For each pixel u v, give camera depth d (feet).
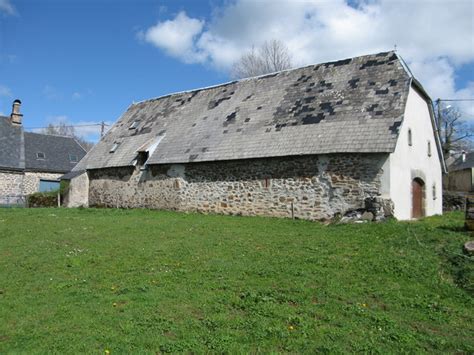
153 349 16.62
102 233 40.70
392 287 23.93
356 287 23.82
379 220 43.19
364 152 44.52
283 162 50.72
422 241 32.35
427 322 19.90
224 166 56.03
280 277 25.32
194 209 58.80
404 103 47.03
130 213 58.85
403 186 47.73
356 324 19.26
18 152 100.07
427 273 25.93
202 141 60.34
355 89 52.49
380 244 32.45
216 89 71.56
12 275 27.20
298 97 57.00
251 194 53.21
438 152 61.98
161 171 63.62
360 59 56.90
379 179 44.29
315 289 23.40
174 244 34.83
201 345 16.88
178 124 68.59
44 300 22.26
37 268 28.68
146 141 69.87
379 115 47.16
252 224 45.14
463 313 20.84
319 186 47.75
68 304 21.54
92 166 75.82
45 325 18.93
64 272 27.58
